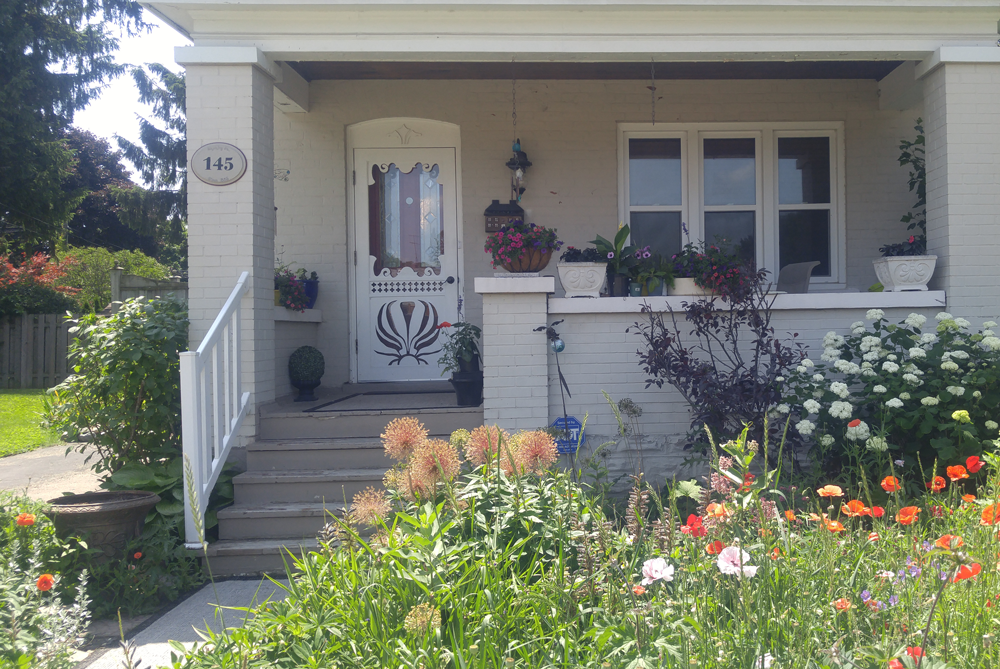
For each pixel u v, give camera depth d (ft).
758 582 7.38
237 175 17.34
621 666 6.81
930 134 18.79
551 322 17.70
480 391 18.78
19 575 10.47
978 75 18.12
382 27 17.89
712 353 17.53
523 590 8.12
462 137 23.41
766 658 6.30
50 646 8.70
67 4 55.83
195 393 14.15
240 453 16.87
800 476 14.74
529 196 23.45
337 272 23.38
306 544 14.66
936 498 11.73
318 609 8.24
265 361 17.95
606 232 23.41
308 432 17.54
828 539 7.86
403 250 23.93
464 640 7.43
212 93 17.42
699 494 8.80
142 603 12.76
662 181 23.88
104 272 56.70
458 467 9.29
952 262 17.92
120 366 15.69
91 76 56.70
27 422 29.96
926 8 17.89
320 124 23.38
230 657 7.56
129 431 16.11
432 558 7.97
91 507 12.99
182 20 17.98
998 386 14.89
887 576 7.69
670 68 22.45
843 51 18.26
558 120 23.45
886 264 18.48
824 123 23.76
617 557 8.09
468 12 17.88
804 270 19.51
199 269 17.33
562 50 18.03
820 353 17.93
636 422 17.62
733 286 16.90
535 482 10.00
